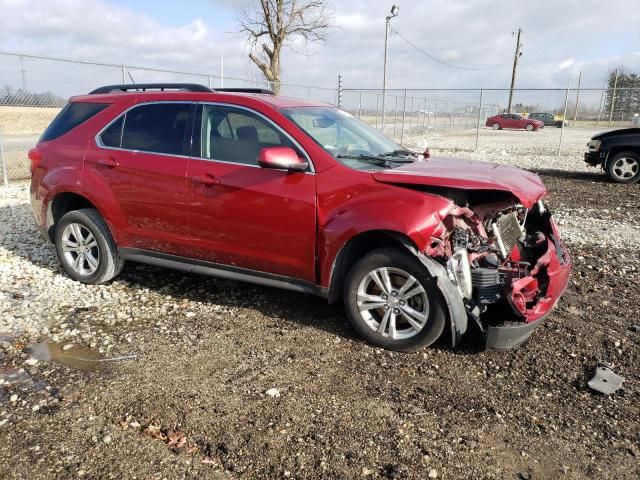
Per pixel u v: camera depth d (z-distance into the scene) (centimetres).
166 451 273
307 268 405
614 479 257
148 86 502
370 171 389
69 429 291
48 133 530
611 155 1248
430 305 364
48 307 466
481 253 378
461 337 389
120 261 511
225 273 448
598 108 2641
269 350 386
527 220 482
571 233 753
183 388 333
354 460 267
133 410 309
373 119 2809
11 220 782
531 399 326
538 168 1523
